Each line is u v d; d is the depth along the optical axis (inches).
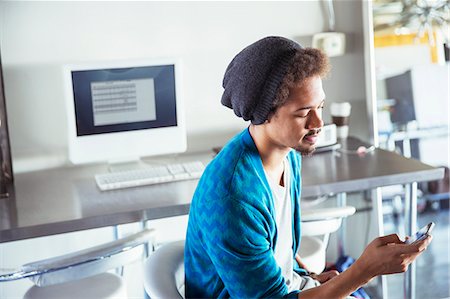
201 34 125.2
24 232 95.4
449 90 135.6
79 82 112.4
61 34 119.0
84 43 120.3
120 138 115.7
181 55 124.9
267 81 63.4
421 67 134.1
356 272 64.8
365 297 119.0
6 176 113.2
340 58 133.1
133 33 122.2
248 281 63.9
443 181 138.9
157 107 116.6
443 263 136.2
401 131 134.9
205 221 65.1
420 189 139.4
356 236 136.4
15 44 117.3
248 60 64.2
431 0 133.0
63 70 111.5
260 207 65.2
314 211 93.1
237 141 68.0
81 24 119.6
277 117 64.7
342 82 134.2
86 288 92.4
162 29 123.3
